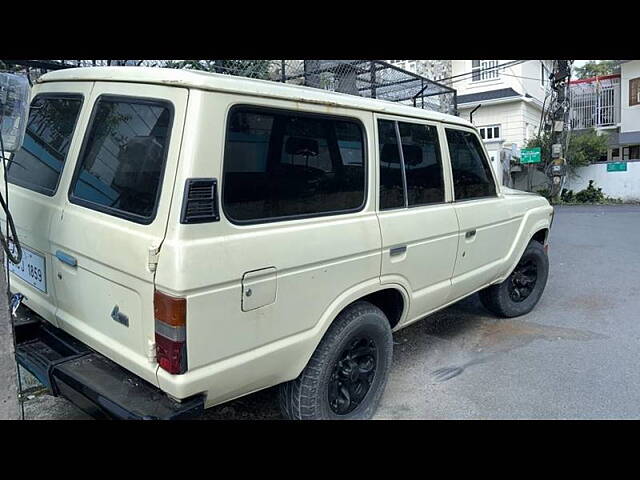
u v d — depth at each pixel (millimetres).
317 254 2434
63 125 2621
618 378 3658
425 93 9602
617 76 24844
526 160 18156
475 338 4500
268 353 2256
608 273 6879
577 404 3287
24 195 2773
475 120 21656
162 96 2094
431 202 3396
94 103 2432
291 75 7699
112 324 2219
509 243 4355
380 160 2938
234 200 2127
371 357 3027
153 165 2070
